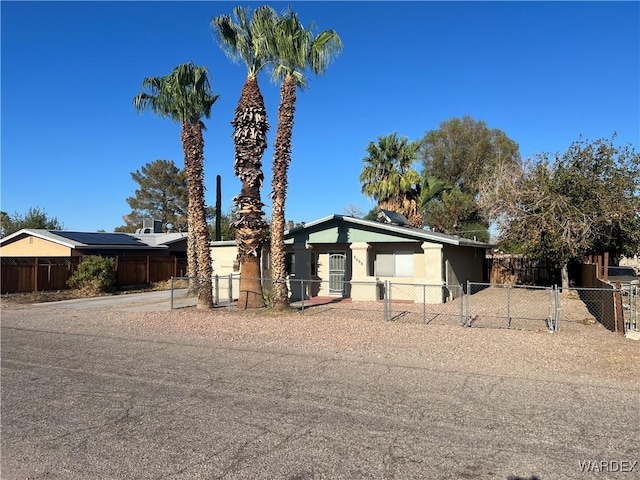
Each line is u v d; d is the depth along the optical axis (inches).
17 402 265.0
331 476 175.8
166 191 2632.9
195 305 748.6
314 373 325.1
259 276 657.0
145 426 226.4
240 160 637.3
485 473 178.1
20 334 500.7
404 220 987.3
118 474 178.1
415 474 177.3
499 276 1188.5
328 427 224.2
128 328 526.0
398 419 235.0
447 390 284.2
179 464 185.8
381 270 809.5
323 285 857.5
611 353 372.2
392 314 600.7
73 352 404.2
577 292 896.3
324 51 611.2
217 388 290.5
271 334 470.9
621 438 210.7
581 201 883.4
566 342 412.8
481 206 1137.4
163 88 773.9
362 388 288.5
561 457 191.6
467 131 1847.9
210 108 866.1
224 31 611.2
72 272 1024.9
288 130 613.3
